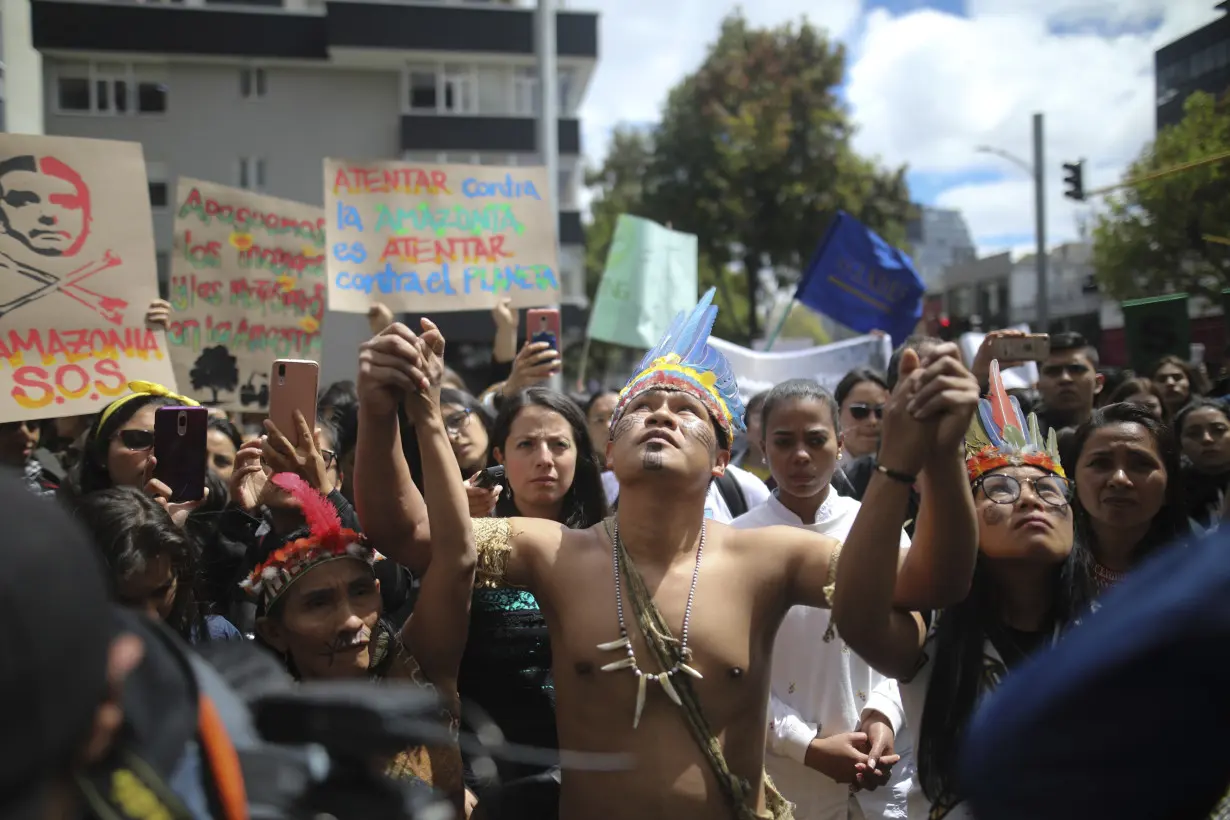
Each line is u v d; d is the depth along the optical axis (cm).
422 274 595
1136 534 296
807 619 314
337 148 2684
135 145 431
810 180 2641
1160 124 1142
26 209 408
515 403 352
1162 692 96
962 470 192
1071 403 540
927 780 241
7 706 71
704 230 2698
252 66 2639
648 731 202
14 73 1664
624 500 218
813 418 348
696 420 221
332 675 231
